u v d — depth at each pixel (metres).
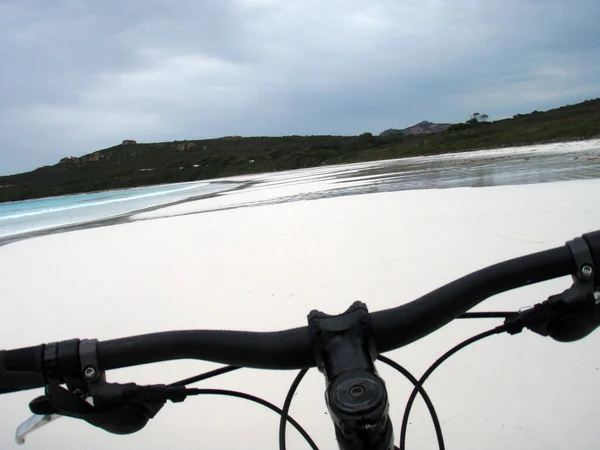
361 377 0.93
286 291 6.14
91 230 17.80
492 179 18.45
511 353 3.82
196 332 1.16
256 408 3.51
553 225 8.08
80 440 3.38
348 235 9.07
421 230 8.71
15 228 26.09
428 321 1.15
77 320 6.30
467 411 3.17
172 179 108.44
